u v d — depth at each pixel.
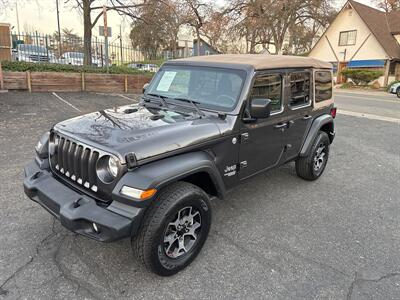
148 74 16.11
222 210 4.16
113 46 17.27
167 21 23.73
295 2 33.16
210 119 3.29
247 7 35.38
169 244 2.82
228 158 3.36
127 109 3.64
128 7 19.64
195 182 3.29
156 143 2.69
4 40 14.29
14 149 6.04
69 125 3.11
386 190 5.08
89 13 18.36
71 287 2.67
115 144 2.59
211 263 3.08
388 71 31.31
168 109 3.63
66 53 16.12
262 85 3.64
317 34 40.75
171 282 2.80
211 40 37.97
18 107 9.72
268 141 3.88
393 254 3.36
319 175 5.30
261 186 5.00
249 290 2.75
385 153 7.21
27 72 12.35
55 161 3.12
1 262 2.92
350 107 15.61
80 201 2.62
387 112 14.09
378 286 2.86
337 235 3.68
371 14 34.09
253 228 3.75
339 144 7.91
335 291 2.78
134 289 2.69
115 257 3.08
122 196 2.46
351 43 34.28
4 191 4.29
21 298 2.53
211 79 3.68
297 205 4.39
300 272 3.00
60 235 3.37
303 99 4.52
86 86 13.99
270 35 36.81
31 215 3.72
